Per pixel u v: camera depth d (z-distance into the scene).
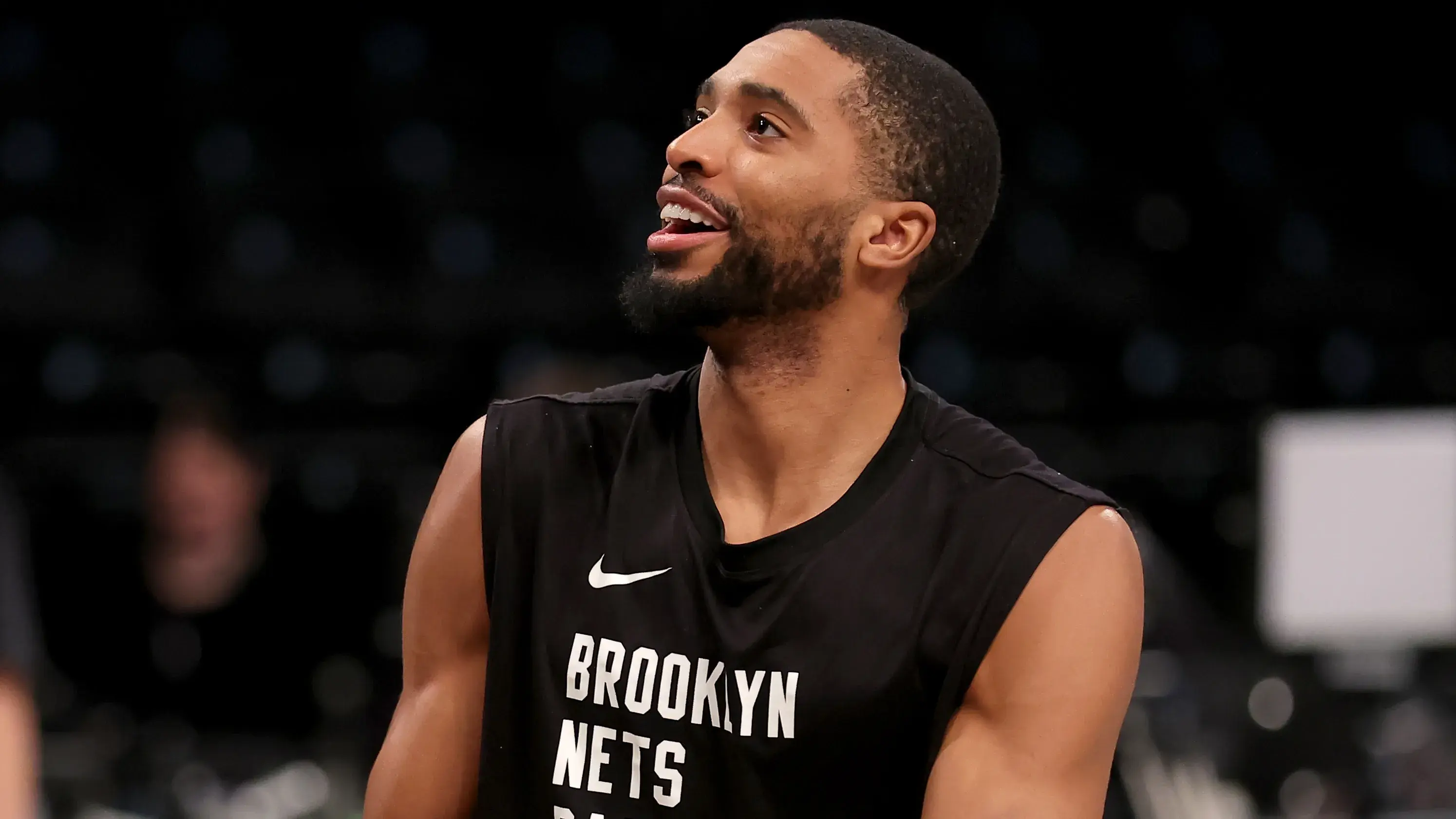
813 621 4.06
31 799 5.72
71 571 11.73
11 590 5.75
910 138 4.23
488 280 17.44
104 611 10.20
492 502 4.41
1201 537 14.28
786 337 4.23
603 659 4.18
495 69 21.48
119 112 18.92
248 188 17.81
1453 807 8.88
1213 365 16.80
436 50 21.39
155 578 10.11
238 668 10.10
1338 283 19.11
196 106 18.89
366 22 21.03
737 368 4.29
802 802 4.04
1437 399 17.23
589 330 17.11
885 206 4.21
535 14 22.00
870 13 22.56
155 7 19.86
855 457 4.30
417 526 9.70
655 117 21.28
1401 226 20.84
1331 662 10.11
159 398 14.61
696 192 4.14
